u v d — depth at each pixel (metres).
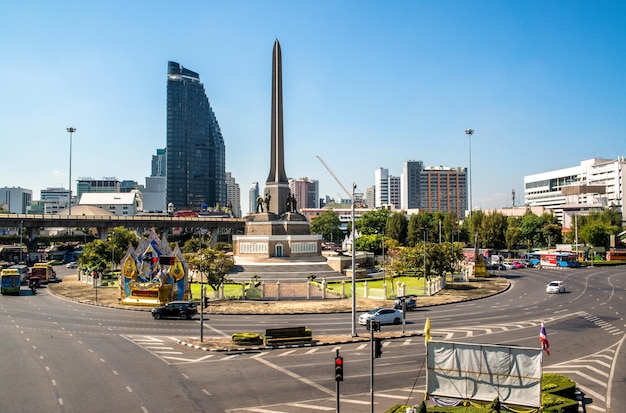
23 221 168.75
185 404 35.50
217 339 55.38
